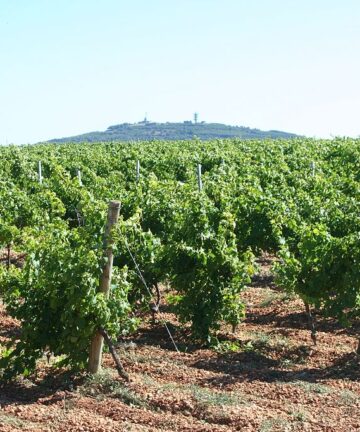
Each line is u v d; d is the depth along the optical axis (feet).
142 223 50.67
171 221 47.21
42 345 32.50
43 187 66.23
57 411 28.19
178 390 30.40
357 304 38.58
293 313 46.52
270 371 34.73
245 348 38.91
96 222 33.04
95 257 31.19
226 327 43.37
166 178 92.02
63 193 62.59
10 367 33.71
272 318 45.65
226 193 55.93
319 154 107.86
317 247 38.96
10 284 33.04
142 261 40.57
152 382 31.60
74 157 109.50
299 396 30.32
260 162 96.48
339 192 60.39
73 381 31.83
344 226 47.57
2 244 54.60
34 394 30.76
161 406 28.73
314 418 27.73
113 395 30.04
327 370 35.14
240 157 103.24
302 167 92.73
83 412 28.17
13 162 100.17
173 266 40.65
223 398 29.32
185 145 136.15
